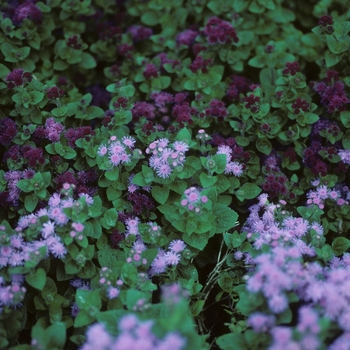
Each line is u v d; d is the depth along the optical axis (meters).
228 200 1.00
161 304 0.84
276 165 1.08
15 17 1.17
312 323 0.79
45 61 1.20
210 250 1.02
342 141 1.06
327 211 1.03
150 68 1.15
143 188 0.97
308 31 1.29
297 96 1.09
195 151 1.05
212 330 0.97
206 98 1.13
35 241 0.89
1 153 1.06
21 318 0.88
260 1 1.19
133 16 1.33
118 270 0.90
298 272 0.82
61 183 0.98
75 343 0.88
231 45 1.19
